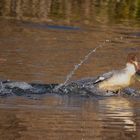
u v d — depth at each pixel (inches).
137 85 1791.3
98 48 2361.0
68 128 1296.8
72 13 3157.0
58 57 2145.7
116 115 1427.2
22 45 2320.4
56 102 1524.4
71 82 1713.8
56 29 2719.0
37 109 1438.2
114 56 2225.6
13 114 1379.2
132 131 1301.7
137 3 3459.6
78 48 2340.1
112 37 2608.3
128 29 2834.6
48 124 1314.0
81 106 1498.5
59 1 3499.0
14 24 2773.1
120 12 3270.2
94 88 1685.5
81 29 2753.4
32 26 2748.5
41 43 2386.8
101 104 1540.4
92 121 1363.2
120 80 1692.9
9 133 1233.4
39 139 1205.1
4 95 1557.6
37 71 1877.5
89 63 2073.1
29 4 3353.8
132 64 1708.9
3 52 2160.4
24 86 1644.9
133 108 1509.6
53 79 1771.7
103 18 3080.7
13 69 1884.8
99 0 3590.1
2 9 3152.1
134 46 2438.5
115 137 1256.2
